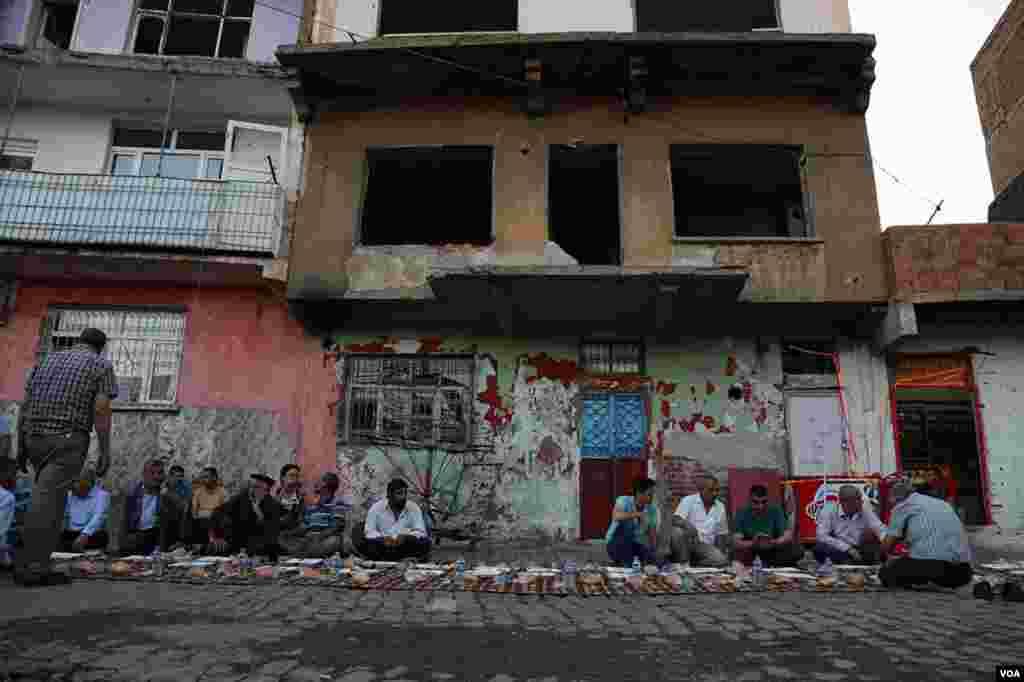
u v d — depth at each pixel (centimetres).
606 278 1015
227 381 1154
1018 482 1091
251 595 509
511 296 1071
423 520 795
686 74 1173
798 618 455
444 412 1144
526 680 309
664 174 1159
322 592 534
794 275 1105
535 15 1256
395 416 1143
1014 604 528
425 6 1285
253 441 1131
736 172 1277
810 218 1143
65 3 1334
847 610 488
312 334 1173
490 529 1082
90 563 631
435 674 315
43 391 522
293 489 872
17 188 1126
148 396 1159
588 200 1365
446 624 424
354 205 1170
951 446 1122
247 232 1125
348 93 1217
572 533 1080
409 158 1241
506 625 424
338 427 1134
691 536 752
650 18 1266
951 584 603
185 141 1298
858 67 1151
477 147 1200
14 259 1116
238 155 1212
